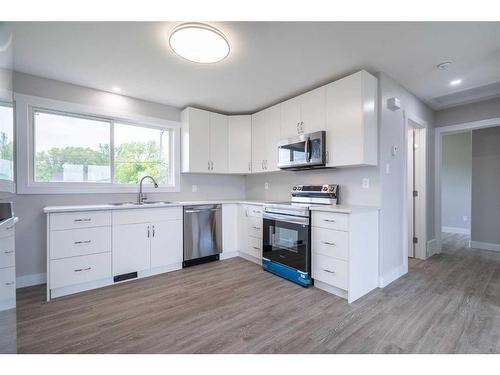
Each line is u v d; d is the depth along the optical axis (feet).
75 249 7.89
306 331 5.76
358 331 5.75
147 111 11.07
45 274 8.80
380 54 7.32
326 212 7.81
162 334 5.66
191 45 6.41
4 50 4.97
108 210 8.52
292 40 6.56
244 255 11.85
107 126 10.37
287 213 9.00
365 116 7.91
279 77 8.80
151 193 11.25
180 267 10.32
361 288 7.63
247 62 7.74
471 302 7.23
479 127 11.51
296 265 8.63
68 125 9.57
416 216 11.92
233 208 12.03
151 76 8.68
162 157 11.96
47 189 8.85
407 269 9.88
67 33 6.15
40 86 8.70
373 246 8.16
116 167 10.60
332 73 8.53
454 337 5.51
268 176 13.20
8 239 4.76
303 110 9.71
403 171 9.76
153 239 9.52
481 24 5.92
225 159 12.60
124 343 5.32
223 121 12.57
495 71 8.47
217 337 5.54
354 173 9.23
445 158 18.47
